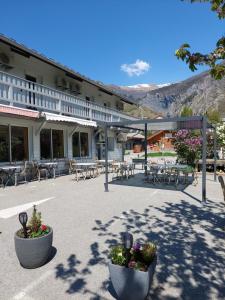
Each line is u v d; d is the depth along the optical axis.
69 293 3.54
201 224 6.45
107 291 3.59
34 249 4.06
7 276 3.95
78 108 17.80
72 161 16.30
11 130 13.30
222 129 17.92
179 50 3.63
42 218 6.88
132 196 9.75
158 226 6.30
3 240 5.38
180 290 3.63
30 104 13.44
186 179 13.16
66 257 4.58
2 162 12.77
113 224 6.42
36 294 3.52
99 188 11.47
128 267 3.20
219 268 4.23
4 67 14.12
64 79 19.16
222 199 9.29
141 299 3.17
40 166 13.83
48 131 15.79
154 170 12.73
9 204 8.47
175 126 14.35
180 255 4.70
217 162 16.72
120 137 25.39
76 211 7.60
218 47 3.59
